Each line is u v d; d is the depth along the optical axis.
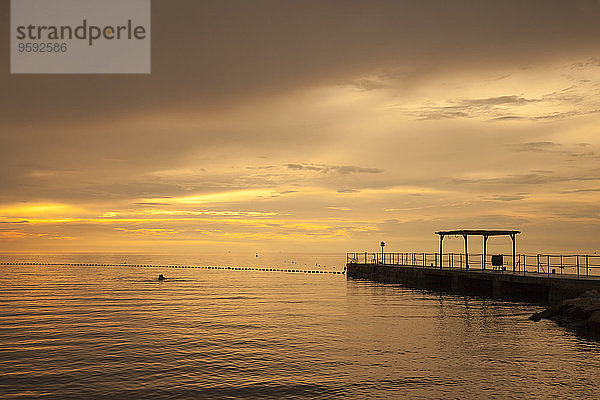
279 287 69.81
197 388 18.50
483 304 43.69
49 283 78.75
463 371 20.52
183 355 23.61
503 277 46.62
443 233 61.66
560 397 17.20
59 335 28.88
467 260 58.19
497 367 21.11
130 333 29.55
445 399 17.12
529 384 18.66
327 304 45.44
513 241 53.56
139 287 70.00
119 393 17.97
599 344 25.61
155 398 17.47
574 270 55.28
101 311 40.53
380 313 38.22
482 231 55.09
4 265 178.25
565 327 30.95
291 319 35.34
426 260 74.44
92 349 24.95
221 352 24.22
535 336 27.86
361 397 17.45
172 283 80.00
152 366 21.58
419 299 48.88
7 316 37.16
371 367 21.27
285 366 21.52
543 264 45.94
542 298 45.47
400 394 17.72
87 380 19.47
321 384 18.92
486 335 28.25
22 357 23.19
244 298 52.66
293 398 17.44
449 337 27.73
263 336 28.42
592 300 32.09
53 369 21.06
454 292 55.41
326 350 24.58
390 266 77.31
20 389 18.41
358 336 28.25
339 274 116.69
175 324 33.16
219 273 120.50
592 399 17.00
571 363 21.66
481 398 17.19
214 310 41.25
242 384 18.97
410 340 26.98
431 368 21.03
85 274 112.56
